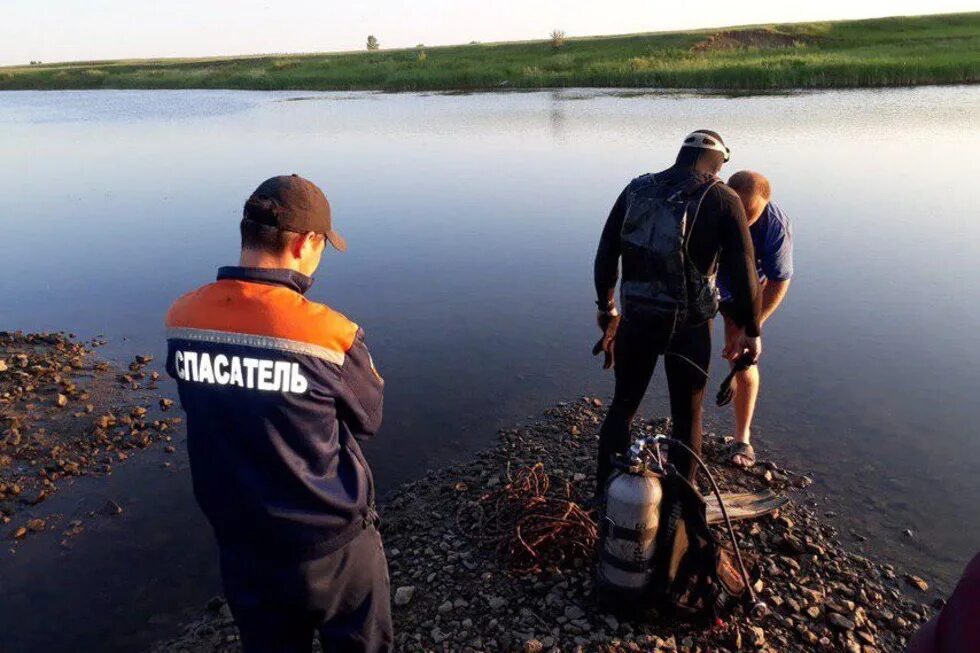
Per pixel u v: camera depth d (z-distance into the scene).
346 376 2.43
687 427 3.81
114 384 7.02
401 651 3.57
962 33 66.50
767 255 4.55
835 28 74.81
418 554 4.31
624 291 3.79
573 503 4.36
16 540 4.82
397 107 37.00
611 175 16.09
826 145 18.64
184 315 2.40
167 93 59.88
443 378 6.89
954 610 1.36
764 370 6.70
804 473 5.08
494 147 20.88
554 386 6.64
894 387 6.30
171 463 5.71
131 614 4.16
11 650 3.90
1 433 6.07
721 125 23.58
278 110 37.78
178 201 15.10
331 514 2.45
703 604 3.52
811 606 3.74
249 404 2.30
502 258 10.53
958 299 8.20
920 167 15.45
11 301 9.38
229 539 2.47
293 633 2.59
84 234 12.55
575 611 3.68
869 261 9.56
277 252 2.40
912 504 4.72
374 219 12.98
